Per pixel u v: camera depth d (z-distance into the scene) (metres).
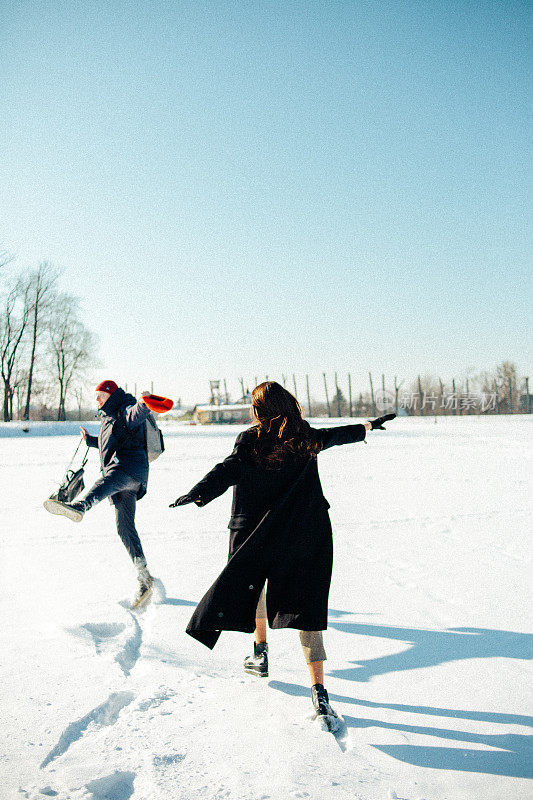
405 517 7.72
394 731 2.58
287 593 2.79
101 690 2.92
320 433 3.05
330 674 3.21
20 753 2.32
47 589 4.68
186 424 65.12
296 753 2.37
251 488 2.97
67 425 38.66
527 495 9.43
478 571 5.16
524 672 3.19
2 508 8.84
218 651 3.57
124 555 5.87
